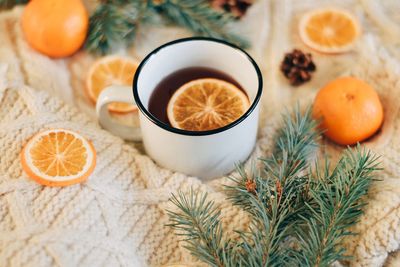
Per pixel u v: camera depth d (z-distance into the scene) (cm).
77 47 46
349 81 39
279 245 33
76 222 34
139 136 41
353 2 51
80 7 45
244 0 50
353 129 39
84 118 40
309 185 34
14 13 47
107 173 37
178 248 36
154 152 38
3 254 32
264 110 44
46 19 43
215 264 32
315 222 32
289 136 37
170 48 38
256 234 32
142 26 49
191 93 39
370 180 34
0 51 44
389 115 40
